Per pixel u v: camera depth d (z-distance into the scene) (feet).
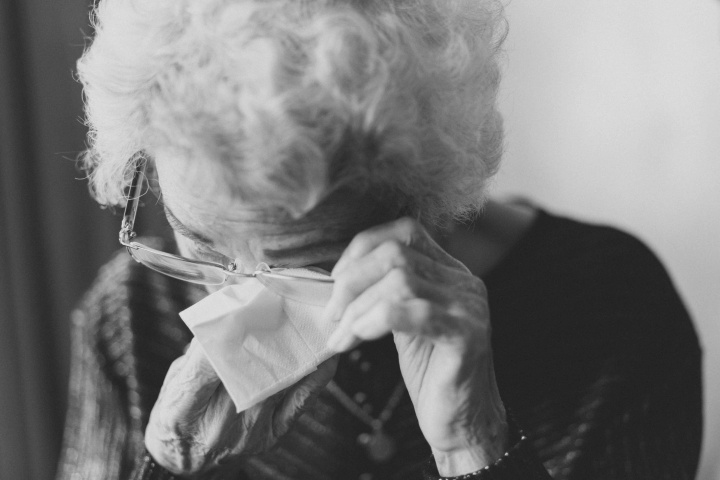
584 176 6.74
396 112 2.12
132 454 3.70
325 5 2.15
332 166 2.10
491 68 2.59
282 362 2.56
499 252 3.71
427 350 2.58
